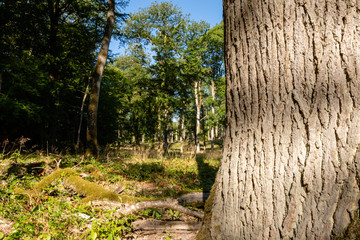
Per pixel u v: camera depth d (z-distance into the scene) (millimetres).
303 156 1449
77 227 2527
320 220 1331
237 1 1837
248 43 1735
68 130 17062
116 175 5836
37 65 11281
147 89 17578
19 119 11445
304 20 1504
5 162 4574
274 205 1497
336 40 1422
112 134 19156
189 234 2662
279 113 1561
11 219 2658
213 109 27688
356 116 1347
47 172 4887
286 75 1549
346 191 1301
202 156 12969
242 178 1684
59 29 14211
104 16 15062
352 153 1323
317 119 1438
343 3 1418
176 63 17188
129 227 2705
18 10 12266
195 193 3734
